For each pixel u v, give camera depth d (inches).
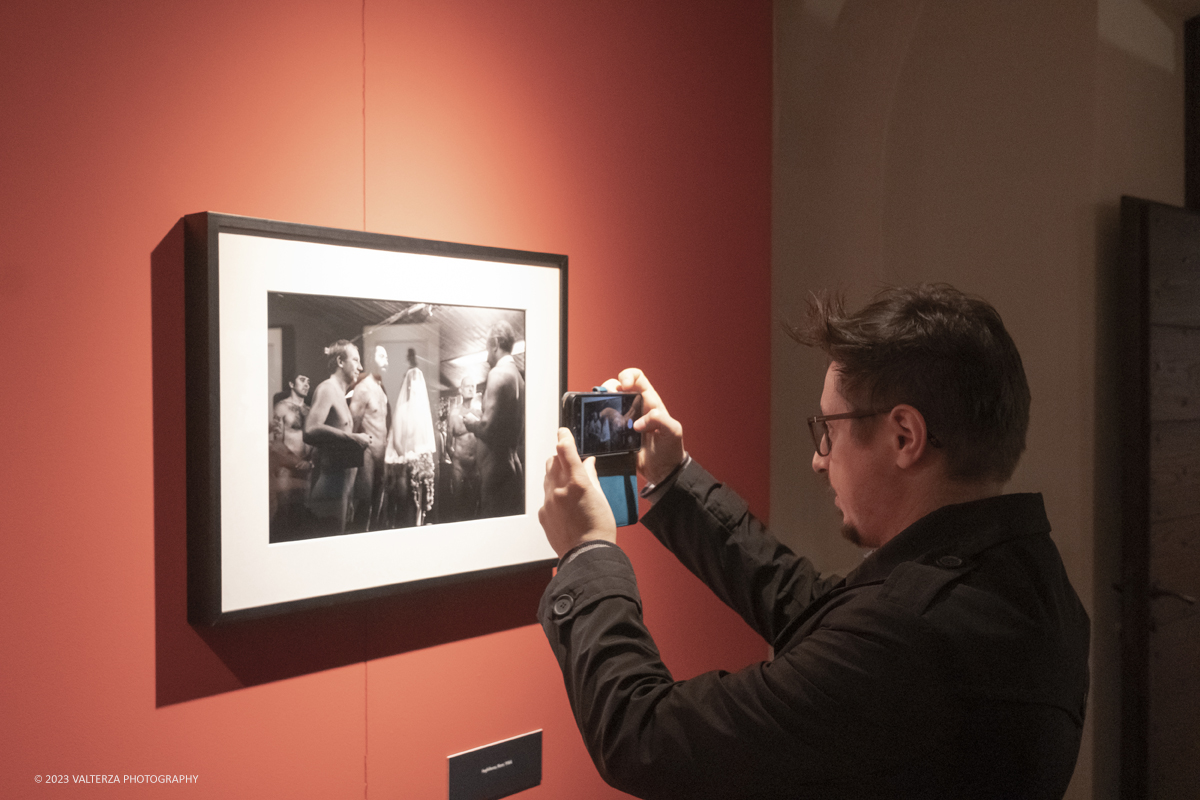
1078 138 61.4
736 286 70.4
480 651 51.9
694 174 66.3
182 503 39.8
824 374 75.6
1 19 34.2
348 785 45.8
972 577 28.5
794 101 74.0
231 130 41.0
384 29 46.8
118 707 37.8
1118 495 63.2
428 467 47.0
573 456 34.4
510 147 53.1
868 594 29.1
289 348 41.2
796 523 74.7
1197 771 64.4
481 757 51.7
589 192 58.0
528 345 52.0
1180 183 68.9
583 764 57.7
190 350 39.3
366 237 43.8
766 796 27.2
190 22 39.6
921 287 33.1
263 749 42.5
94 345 37.0
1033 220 63.8
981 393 29.9
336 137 44.8
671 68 64.3
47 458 35.7
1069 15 61.9
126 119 37.7
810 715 26.5
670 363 64.2
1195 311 63.1
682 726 27.8
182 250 39.6
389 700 47.6
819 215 74.3
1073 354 61.6
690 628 66.2
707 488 45.6
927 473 31.1
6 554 34.7
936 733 26.1
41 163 35.4
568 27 56.6
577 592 32.2
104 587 37.3
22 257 35.0
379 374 44.8
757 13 72.5
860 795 26.7
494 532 50.4
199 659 40.3
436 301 47.3
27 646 35.3
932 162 69.4
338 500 43.2
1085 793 60.9
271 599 40.8
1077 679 28.7
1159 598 60.5
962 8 67.6
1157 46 66.2
